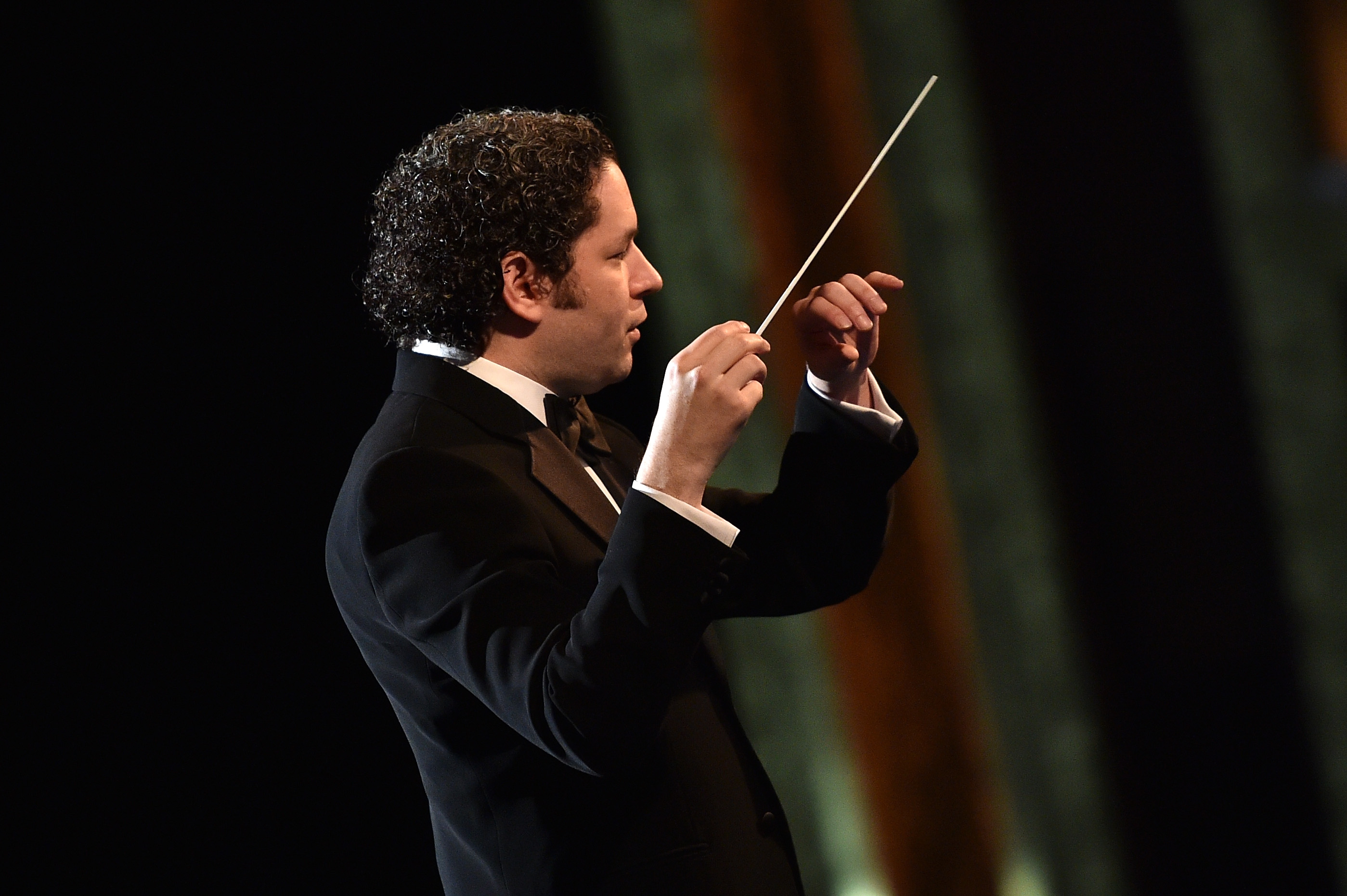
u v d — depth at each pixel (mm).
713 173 11539
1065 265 12828
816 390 5199
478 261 4348
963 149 12500
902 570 12438
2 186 8656
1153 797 12500
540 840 4109
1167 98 12844
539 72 10242
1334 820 12422
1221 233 12805
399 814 9562
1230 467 12797
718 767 4277
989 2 12789
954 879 12125
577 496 4328
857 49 12469
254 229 9250
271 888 9203
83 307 8859
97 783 8875
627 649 3652
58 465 8820
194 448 9125
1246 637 12664
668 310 11414
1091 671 12508
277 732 9289
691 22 11477
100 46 8898
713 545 3824
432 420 4297
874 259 12359
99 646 8898
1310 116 12781
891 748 12156
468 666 3855
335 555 4391
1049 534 12492
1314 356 12719
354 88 9523
